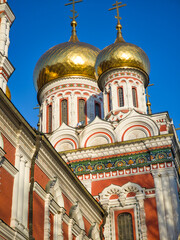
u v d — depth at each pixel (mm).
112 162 27234
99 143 28406
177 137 30469
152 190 25781
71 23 40969
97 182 26969
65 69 34750
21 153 17031
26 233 16172
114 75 31641
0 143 15828
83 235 21594
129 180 26484
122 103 30719
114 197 26312
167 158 26375
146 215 25203
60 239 18938
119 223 25469
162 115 28094
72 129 29250
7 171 15938
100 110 34969
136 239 24672
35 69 36000
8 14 21531
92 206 23438
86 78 35031
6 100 15992
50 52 35500
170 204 25078
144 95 31812
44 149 18688
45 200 18422
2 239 14555
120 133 28234
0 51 20062
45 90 35000
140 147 27109
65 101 34094
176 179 26562
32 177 17406
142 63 32156
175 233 24172
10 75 20516
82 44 36625
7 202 15609
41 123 34062
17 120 16844
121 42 33719
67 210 20641
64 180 20578
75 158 27734
